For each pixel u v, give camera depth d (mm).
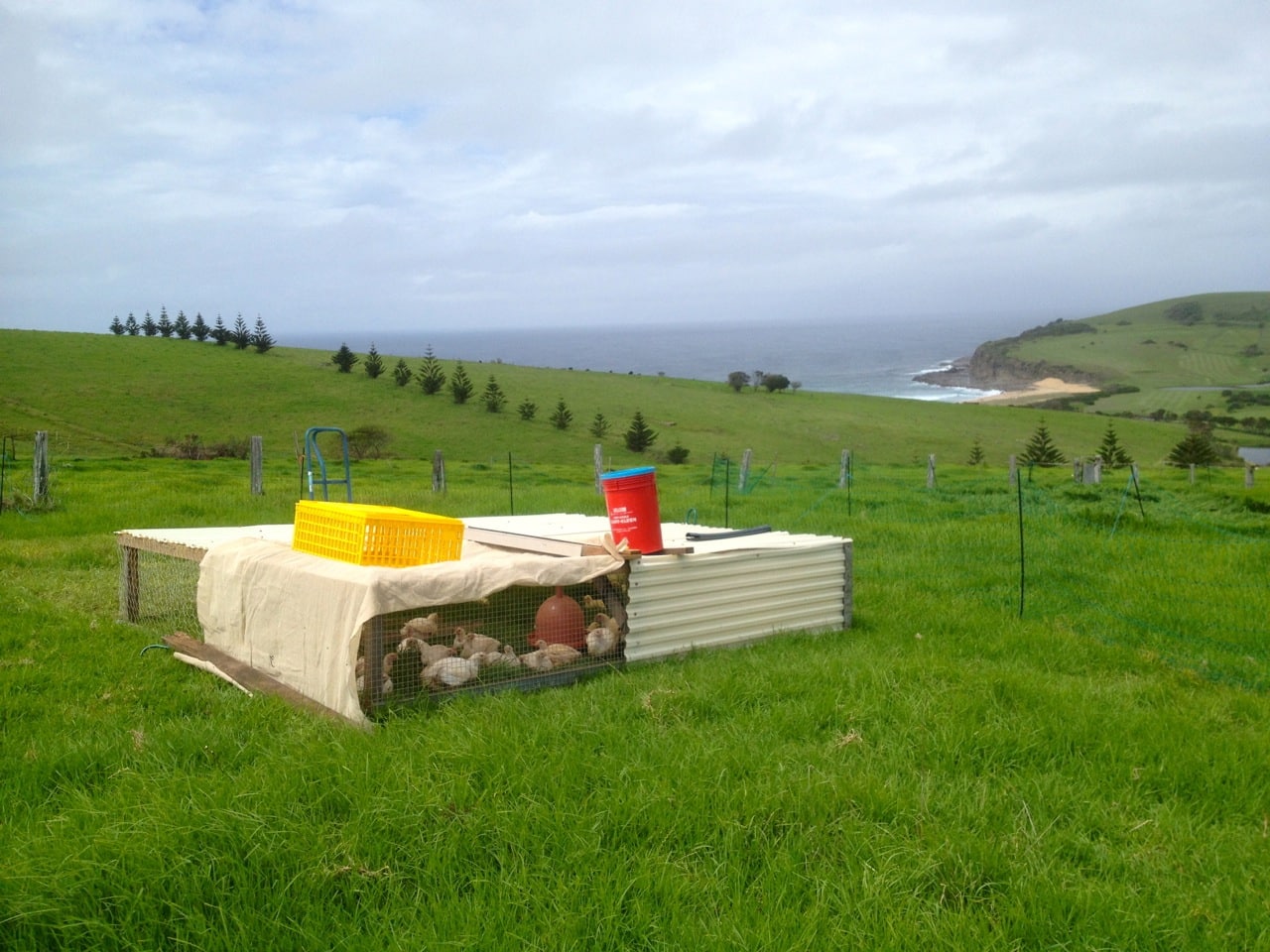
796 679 6176
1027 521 15867
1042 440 80875
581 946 3168
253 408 83875
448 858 3607
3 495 15852
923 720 5422
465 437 82562
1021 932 3322
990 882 3650
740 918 3307
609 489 6906
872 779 4418
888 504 19375
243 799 3908
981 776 4699
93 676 6352
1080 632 8586
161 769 4473
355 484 25141
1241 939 3377
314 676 5688
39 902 3162
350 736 4812
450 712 5281
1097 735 5402
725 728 5180
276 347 120750
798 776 4414
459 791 4055
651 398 113188
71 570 10453
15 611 8172
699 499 19750
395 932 3176
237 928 3182
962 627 8336
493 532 8469
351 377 101312
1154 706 6254
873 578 10805
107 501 17281
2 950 3002
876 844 3863
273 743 4824
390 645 6371
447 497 19578
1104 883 3693
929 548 13188
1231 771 4977
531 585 6086
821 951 3162
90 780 4484
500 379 114438
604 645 6637
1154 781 4840
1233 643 8188
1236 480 33750
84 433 68875
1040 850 3936
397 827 3773
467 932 3160
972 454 83625
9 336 101062
